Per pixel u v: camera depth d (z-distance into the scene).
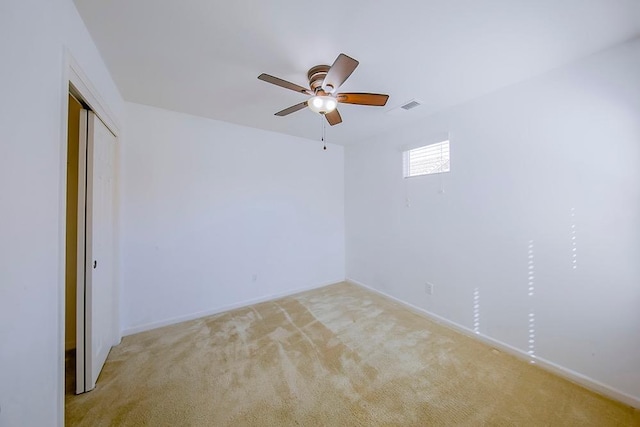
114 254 2.18
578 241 1.75
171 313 2.62
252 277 3.17
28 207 0.87
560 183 1.82
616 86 1.57
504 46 1.57
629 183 1.54
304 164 3.63
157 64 1.76
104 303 1.93
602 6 1.25
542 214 1.91
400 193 3.12
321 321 2.66
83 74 1.34
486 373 1.83
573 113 1.75
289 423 1.40
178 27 1.39
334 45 1.56
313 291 3.62
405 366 1.91
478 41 1.52
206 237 2.83
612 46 1.58
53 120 1.02
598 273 1.67
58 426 1.03
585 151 1.70
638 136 1.50
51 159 1.01
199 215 2.79
